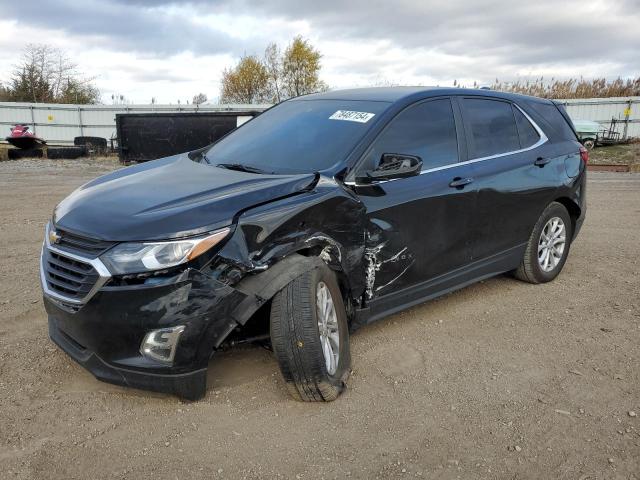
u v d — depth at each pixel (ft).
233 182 11.27
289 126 14.19
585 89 111.65
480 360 12.74
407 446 9.55
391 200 12.54
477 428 10.12
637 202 35.99
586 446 9.66
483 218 15.01
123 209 10.25
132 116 63.46
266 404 10.67
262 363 12.21
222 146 14.82
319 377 10.23
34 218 28.17
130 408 10.48
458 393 11.29
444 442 9.68
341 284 11.92
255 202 10.36
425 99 14.32
